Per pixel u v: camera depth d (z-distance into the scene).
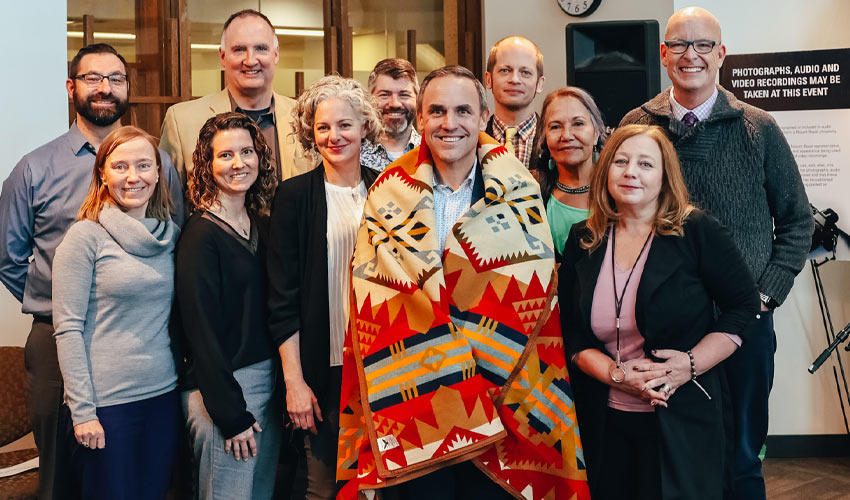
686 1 4.60
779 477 4.20
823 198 4.36
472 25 5.41
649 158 2.54
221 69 5.01
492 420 2.42
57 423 3.05
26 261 3.20
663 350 2.49
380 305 2.51
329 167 2.81
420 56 5.42
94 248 2.69
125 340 2.69
